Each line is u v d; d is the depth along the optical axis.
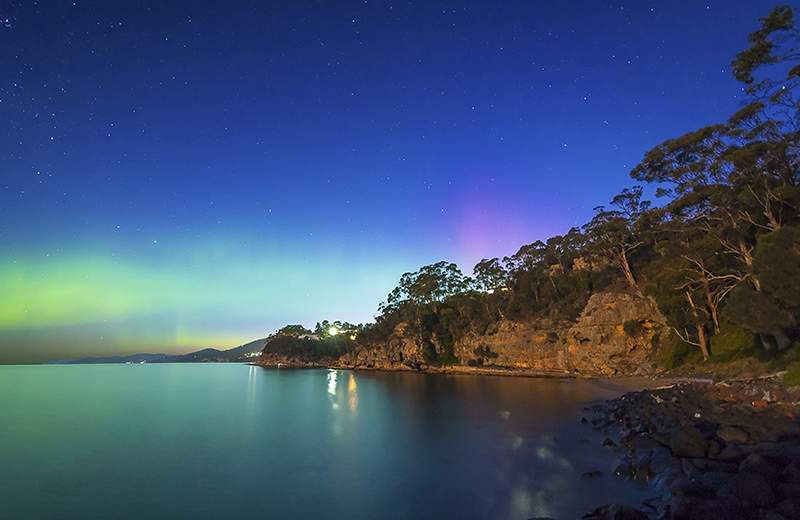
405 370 109.69
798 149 37.38
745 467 12.43
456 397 45.25
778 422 18.02
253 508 14.41
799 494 9.87
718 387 29.86
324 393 55.19
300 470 18.70
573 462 17.62
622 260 74.81
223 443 24.66
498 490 14.95
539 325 82.69
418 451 21.52
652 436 19.39
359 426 29.50
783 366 32.47
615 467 15.77
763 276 30.62
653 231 64.44
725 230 45.59
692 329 52.84
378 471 18.19
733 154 40.09
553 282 89.81
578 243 89.31
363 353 134.50
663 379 48.62
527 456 19.17
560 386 52.81
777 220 40.16
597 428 24.55
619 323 65.06
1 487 17.08
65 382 87.69
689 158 47.56
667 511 10.50
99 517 14.09
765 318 33.50
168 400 49.09
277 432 27.88
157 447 23.89
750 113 39.22
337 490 15.91
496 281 101.62
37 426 31.53
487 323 97.88
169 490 16.45
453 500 14.34
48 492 16.47
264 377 97.75
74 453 22.73
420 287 113.19
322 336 180.62
